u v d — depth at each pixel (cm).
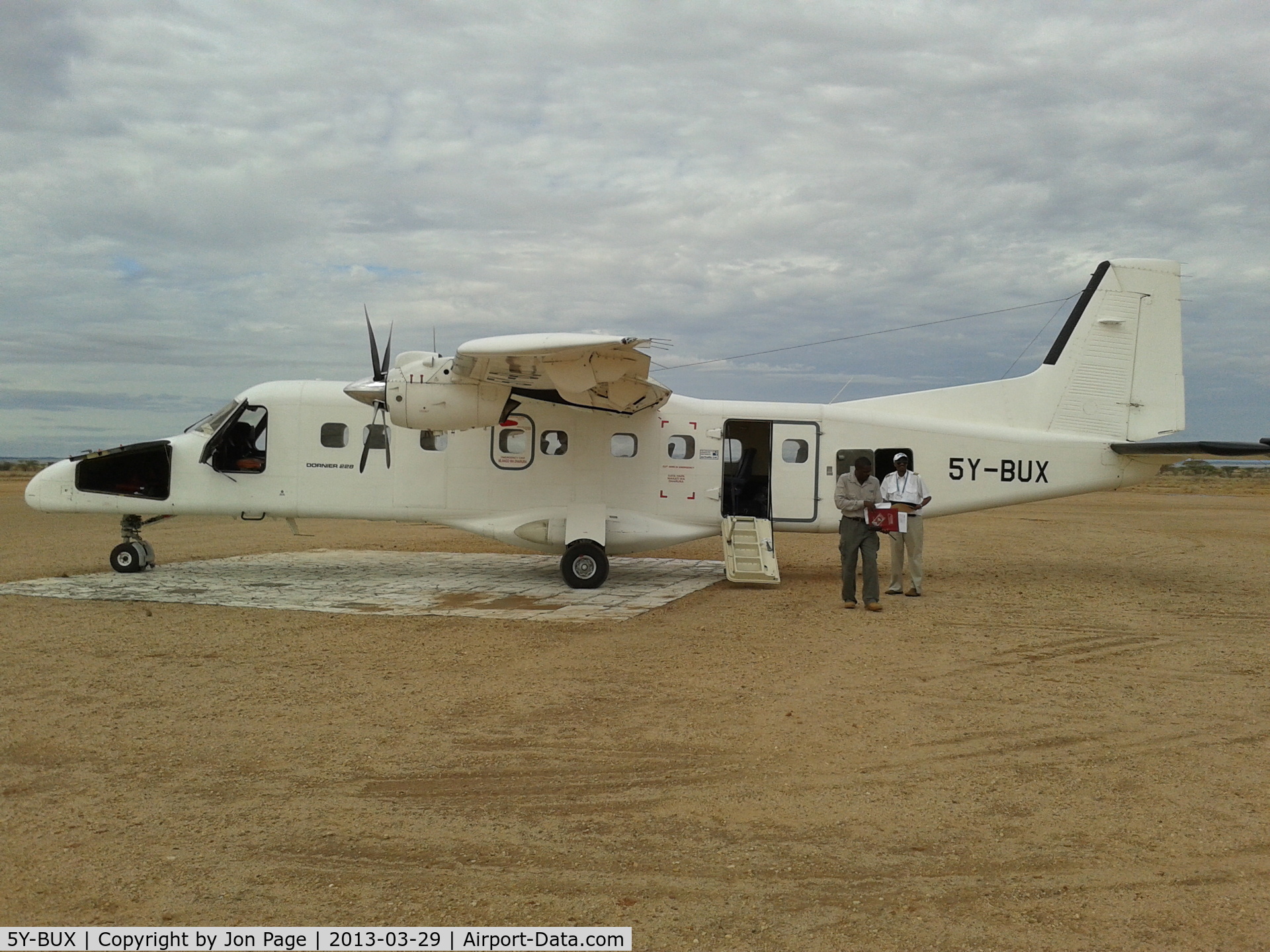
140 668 729
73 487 1219
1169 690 682
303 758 522
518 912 352
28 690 659
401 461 1218
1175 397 1324
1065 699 656
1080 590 1211
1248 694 674
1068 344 1317
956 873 384
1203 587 1241
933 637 881
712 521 1238
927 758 528
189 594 1103
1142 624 953
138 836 416
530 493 1218
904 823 435
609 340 934
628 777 497
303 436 1220
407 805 457
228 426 1213
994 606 1066
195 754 528
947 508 1279
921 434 1268
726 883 377
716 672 732
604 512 1196
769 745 551
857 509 1025
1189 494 4775
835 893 367
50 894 362
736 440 1254
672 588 1211
